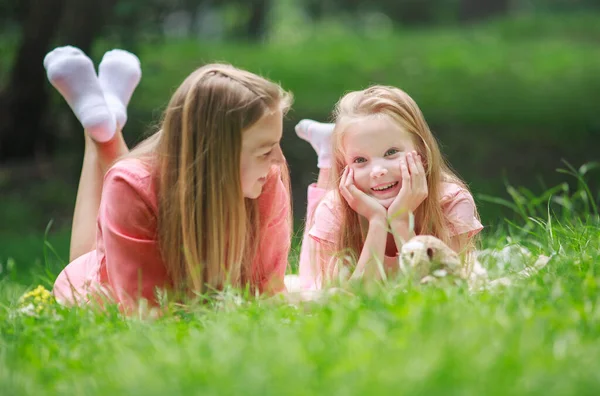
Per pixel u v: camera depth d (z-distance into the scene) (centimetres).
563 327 267
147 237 384
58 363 280
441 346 240
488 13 2825
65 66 475
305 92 1437
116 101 509
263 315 316
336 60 1747
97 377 259
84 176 481
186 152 375
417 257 339
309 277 443
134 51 1061
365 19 3150
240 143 371
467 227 416
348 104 421
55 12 1080
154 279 385
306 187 1034
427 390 218
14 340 316
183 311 349
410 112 415
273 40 2411
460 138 1160
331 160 431
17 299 438
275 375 235
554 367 233
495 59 1736
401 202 394
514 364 233
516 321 269
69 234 854
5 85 1193
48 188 1068
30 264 682
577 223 458
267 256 418
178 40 2097
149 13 1066
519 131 1177
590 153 1084
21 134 1139
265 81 380
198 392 229
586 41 2052
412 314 273
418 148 416
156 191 386
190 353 262
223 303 346
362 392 219
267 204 411
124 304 376
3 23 1116
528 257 393
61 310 350
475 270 399
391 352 242
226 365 245
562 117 1231
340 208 426
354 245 426
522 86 1467
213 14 2719
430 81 1530
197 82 379
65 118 1199
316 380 233
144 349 278
